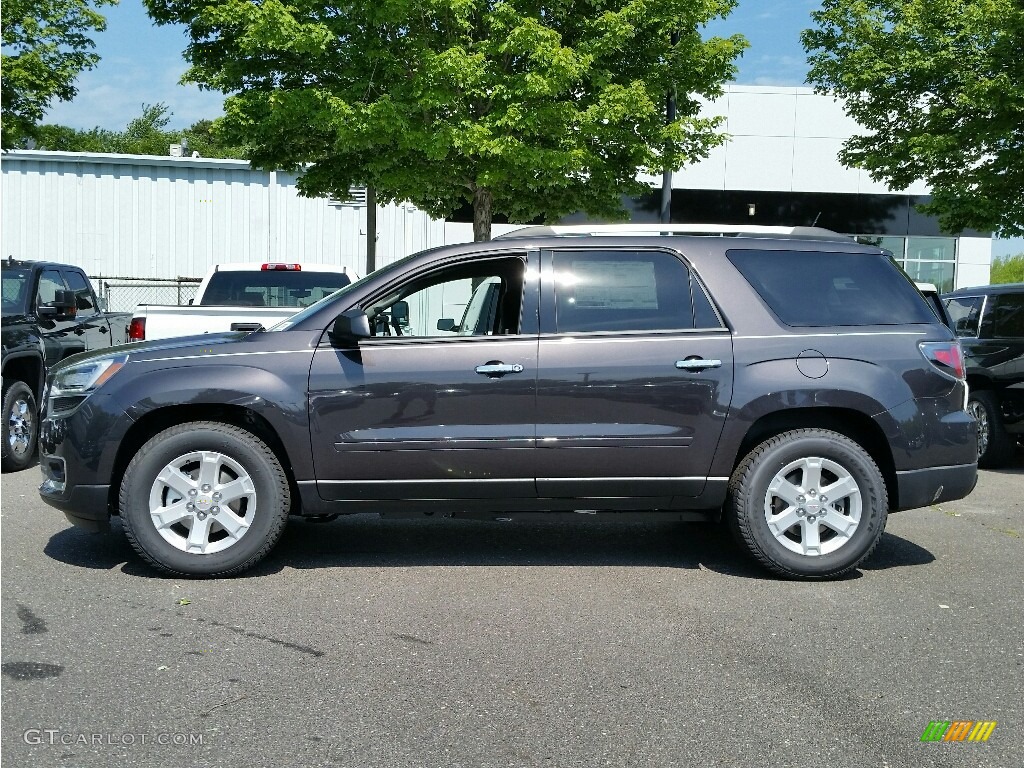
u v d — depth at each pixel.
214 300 11.30
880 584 5.46
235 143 14.48
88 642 4.34
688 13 14.12
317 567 5.72
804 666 4.12
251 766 3.16
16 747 3.28
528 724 3.51
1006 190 18.52
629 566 5.82
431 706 3.66
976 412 10.10
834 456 5.45
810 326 5.57
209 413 5.54
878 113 20.42
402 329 5.63
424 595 5.14
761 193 28.97
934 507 7.84
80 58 17.62
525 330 5.52
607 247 5.68
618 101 13.67
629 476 5.48
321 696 3.75
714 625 4.68
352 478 5.44
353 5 13.04
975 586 5.43
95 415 5.36
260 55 13.66
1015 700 3.78
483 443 5.41
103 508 5.40
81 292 11.24
